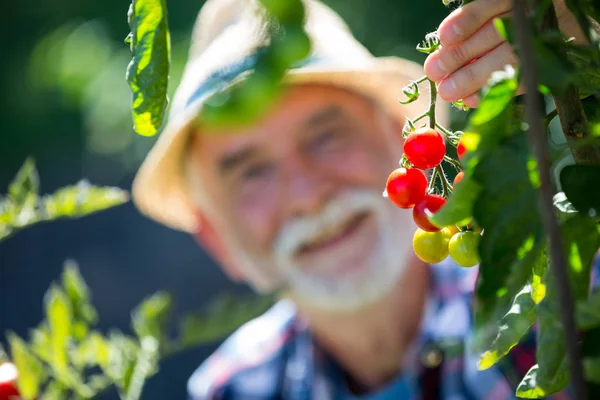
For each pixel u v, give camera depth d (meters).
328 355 2.32
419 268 2.20
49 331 1.36
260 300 1.39
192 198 2.52
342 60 2.04
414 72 2.21
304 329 2.35
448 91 0.62
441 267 2.12
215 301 1.39
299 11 0.43
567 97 0.51
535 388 0.55
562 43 0.46
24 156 6.63
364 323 2.20
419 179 0.65
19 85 6.45
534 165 0.45
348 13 4.57
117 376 1.41
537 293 0.58
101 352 1.42
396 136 2.27
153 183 2.52
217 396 2.36
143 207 2.70
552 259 0.39
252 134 2.13
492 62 0.60
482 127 0.45
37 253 7.03
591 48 0.47
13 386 1.20
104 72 6.17
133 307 6.89
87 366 1.54
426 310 2.09
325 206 2.16
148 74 0.56
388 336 2.23
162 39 0.57
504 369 1.66
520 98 0.56
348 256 2.18
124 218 7.12
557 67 0.44
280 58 0.43
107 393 5.08
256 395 2.29
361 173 2.18
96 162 6.71
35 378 1.28
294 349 2.34
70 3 6.31
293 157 2.18
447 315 2.00
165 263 6.98
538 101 0.40
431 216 0.48
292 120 2.14
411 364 2.04
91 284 6.94
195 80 1.85
